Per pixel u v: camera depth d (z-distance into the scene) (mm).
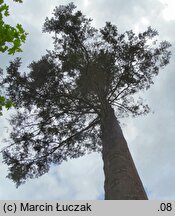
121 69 13430
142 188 7309
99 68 13008
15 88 13328
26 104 13688
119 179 7406
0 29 4922
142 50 13523
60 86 13539
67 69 13383
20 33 5062
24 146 13617
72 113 13227
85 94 13383
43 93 13398
